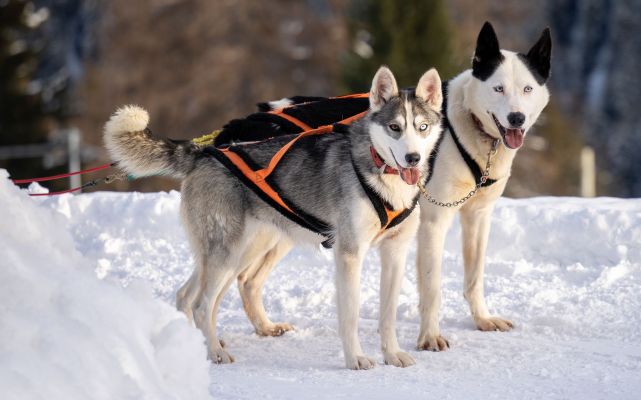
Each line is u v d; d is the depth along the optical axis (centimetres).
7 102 4066
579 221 1140
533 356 774
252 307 884
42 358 465
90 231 1303
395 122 732
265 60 4134
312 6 4394
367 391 674
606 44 6356
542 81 822
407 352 798
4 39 4178
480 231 872
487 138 823
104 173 3788
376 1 3609
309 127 887
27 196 568
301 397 654
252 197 816
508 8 4522
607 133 5872
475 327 884
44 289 501
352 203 744
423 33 3597
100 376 477
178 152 844
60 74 4522
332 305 987
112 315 517
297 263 1172
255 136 902
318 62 4178
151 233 1295
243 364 777
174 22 4138
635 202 1335
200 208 824
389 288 769
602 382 698
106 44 4325
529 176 4125
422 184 772
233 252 820
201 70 4028
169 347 536
